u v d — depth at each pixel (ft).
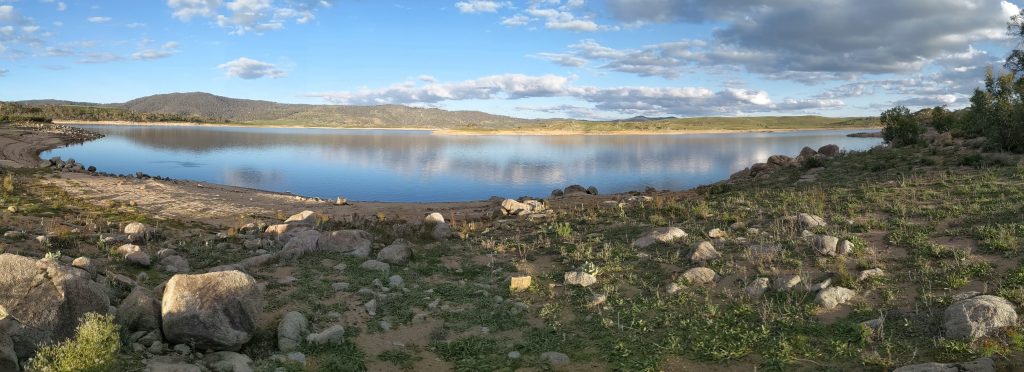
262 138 553.23
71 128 536.42
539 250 53.93
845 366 26.27
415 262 50.44
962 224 46.55
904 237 44.75
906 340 28.27
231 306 28.45
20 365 23.12
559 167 263.08
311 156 319.88
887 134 153.07
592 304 37.27
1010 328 26.81
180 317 27.07
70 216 71.51
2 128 378.73
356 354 29.30
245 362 26.81
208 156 299.99
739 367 27.25
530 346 30.89
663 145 500.33
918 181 68.39
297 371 26.48
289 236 58.80
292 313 32.12
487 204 116.88
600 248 52.29
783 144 474.49
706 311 34.63
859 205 58.39
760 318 32.73
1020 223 43.50
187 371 24.32
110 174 154.92
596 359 29.09
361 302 37.83
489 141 606.96
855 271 38.70
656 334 31.99
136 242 54.24
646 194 112.78
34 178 114.52
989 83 101.86
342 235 53.62
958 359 25.48
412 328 33.83
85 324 23.32
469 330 33.68
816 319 31.89
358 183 193.47
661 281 41.11
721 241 48.55
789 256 42.80
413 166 265.13
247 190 148.46
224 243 57.00
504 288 42.16
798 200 64.69
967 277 34.88
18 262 25.98
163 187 126.00
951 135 144.25
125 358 24.81
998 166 75.66
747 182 97.96
